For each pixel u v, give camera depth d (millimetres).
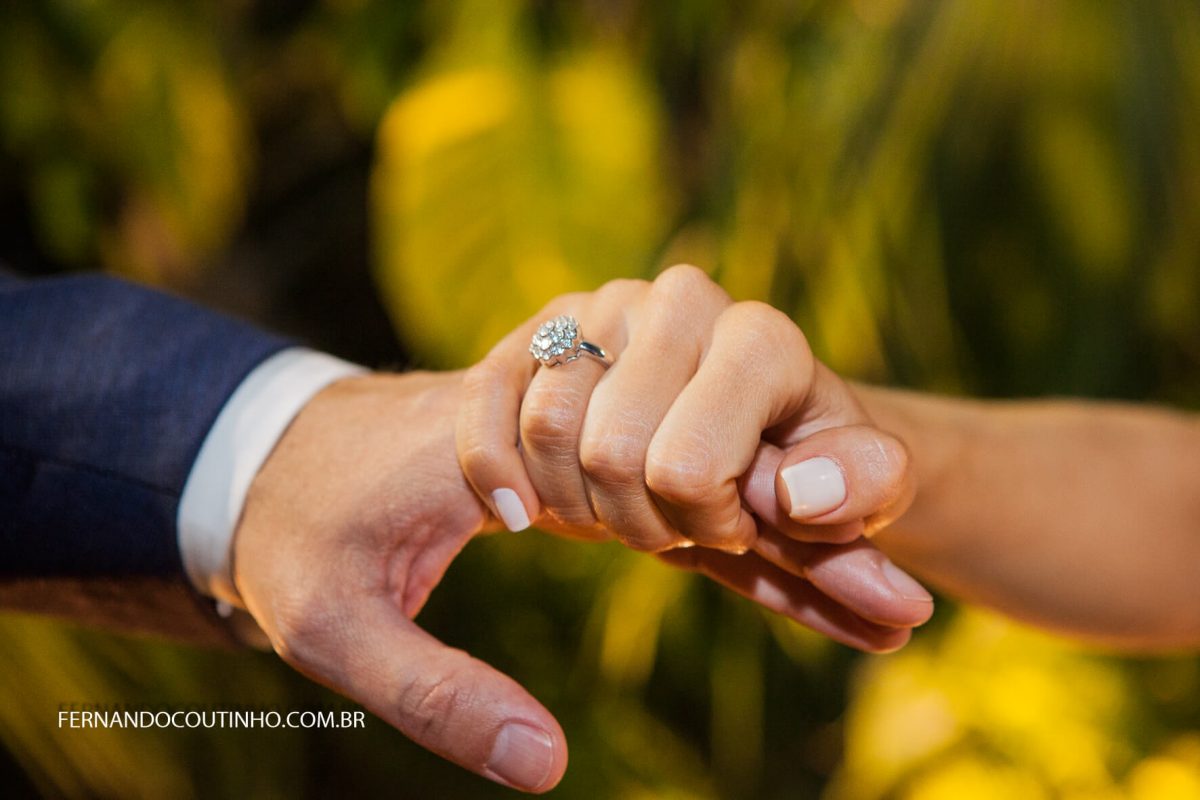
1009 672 871
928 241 830
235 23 921
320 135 997
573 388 482
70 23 798
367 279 1024
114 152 839
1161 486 595
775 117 831
